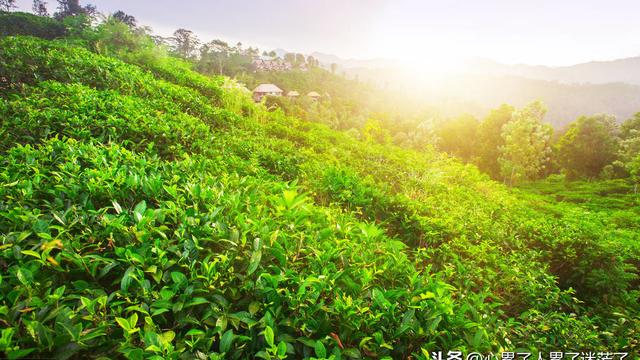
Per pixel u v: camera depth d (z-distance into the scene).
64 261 2.27
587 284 5.73
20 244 2.32
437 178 10.01
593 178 38.91
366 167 9.76
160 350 1.73
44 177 3.35
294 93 98.19
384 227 6.03
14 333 1.71
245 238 2.59
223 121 9.94
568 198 21.91
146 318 1.89
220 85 14.70
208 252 2.59
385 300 2.31
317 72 156.88
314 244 2.96
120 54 15.91
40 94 7.00
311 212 3.75
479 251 5.04
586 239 6.19
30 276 1.98
